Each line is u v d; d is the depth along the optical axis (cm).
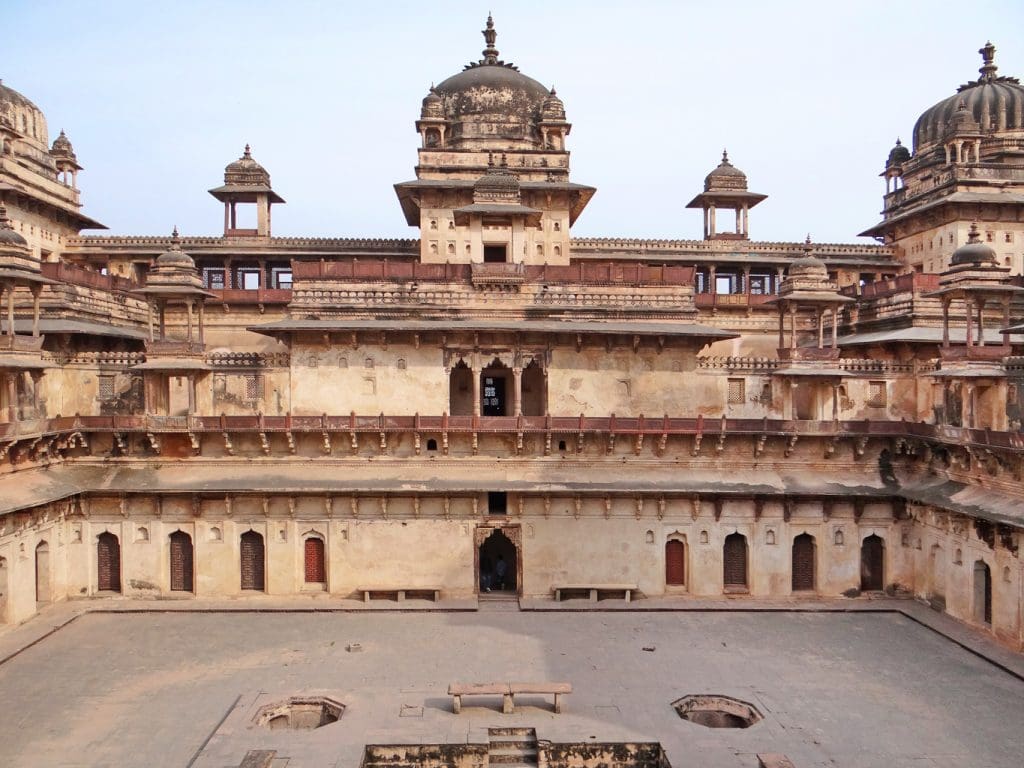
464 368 4209
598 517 3769
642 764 2345
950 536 3459
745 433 3775
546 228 4756
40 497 3334
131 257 5144
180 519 3716
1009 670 2853
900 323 4312
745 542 3806
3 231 3384
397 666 2928
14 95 4900
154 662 2962
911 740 2370
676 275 4106
